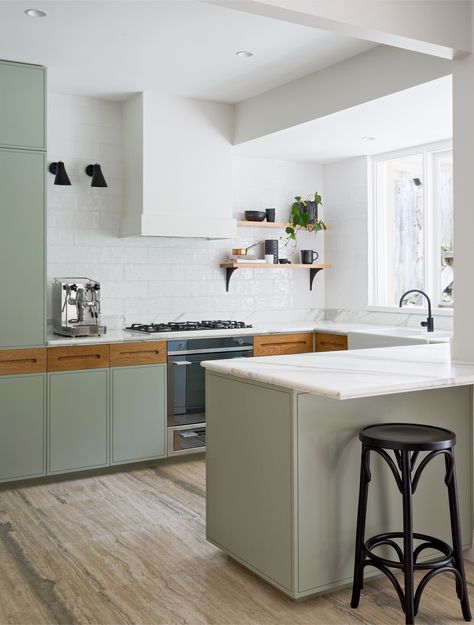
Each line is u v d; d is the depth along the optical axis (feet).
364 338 15.19
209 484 9.94
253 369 8.91
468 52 9.86
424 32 9.44
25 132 13.12
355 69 12.91
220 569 9.40
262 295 18.45
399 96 12.30
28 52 12.54
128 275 16.29
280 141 16.06
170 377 14.74
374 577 8.92
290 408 8.13
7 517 11.54
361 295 18.25
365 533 8.82
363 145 16.61
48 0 10.30
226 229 16.28
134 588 8.80
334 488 8.46
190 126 15.76
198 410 15.21
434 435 8.11
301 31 11.63
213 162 16.10
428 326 15.34
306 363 9.57
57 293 14.82
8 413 13.07
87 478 13.96
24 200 13.14
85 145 15.56
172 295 16.96
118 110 15.96
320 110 13.79
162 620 7.97
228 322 16.70
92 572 9.29
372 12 8.98
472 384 9.30
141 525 11.12
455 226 10.14
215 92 15.26
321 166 19.25
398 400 9.09
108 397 14.06
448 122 14.26
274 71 13.82
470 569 9.58
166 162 15.40
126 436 14.29
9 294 13.04
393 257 17.99
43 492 12.98
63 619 7.98
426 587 8.90
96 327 14.44
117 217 16.05
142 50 12.48
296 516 8.14
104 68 13.48
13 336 13.09
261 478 8.71
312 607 8.30
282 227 18.53
